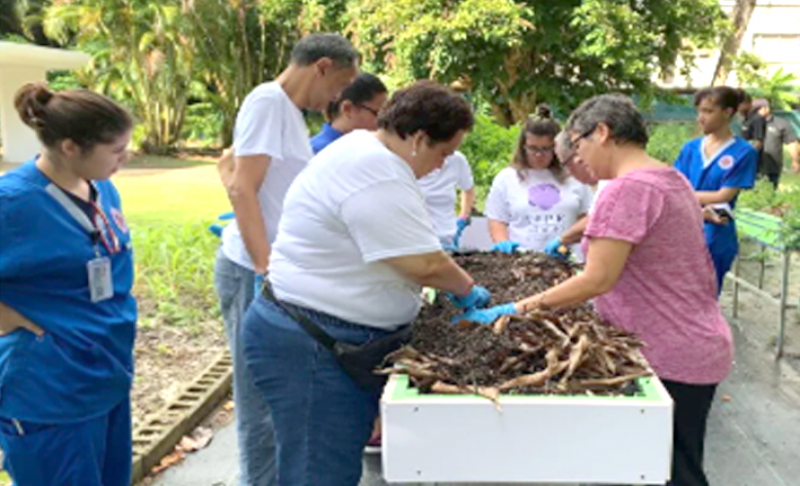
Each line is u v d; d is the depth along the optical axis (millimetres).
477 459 1876
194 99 25516
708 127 4496
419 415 1862
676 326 2344
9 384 2188
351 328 2090
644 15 10719
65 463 2264
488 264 3236
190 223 6867
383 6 10625
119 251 2396
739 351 5129
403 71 10359
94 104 2102
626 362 2125
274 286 2166
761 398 4328
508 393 1921
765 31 24625
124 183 14344
